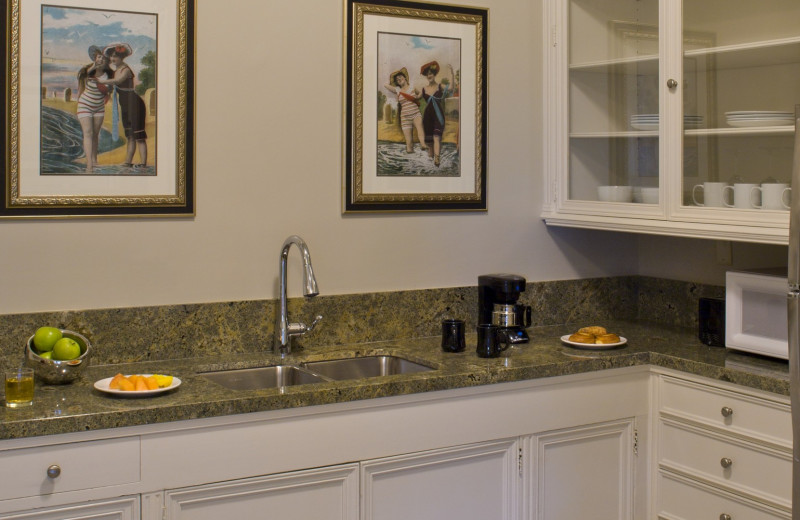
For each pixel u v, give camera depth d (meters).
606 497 2.84
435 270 3.13
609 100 3.07
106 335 2.57
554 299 3.37
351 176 2.94
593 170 3.14
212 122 2.71
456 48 3.11
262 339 2.81
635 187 2.98
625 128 3.01
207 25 2.69
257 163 2.79
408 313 3.07
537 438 2.68
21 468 2.00
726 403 2.60
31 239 2.48
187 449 2.17
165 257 2.66
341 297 2.94
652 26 2.90
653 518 2.88
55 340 2.36
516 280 3.00
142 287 2.63
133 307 2.61
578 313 3.43
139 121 2.60
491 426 2.60
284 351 2.77
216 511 2.23
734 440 2.57
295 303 2.86
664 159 2.86
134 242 2.62
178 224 2.68
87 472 2.07
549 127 3.30
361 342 2.98
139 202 2.61
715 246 3.22
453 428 2.53
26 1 2.44
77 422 2.03
